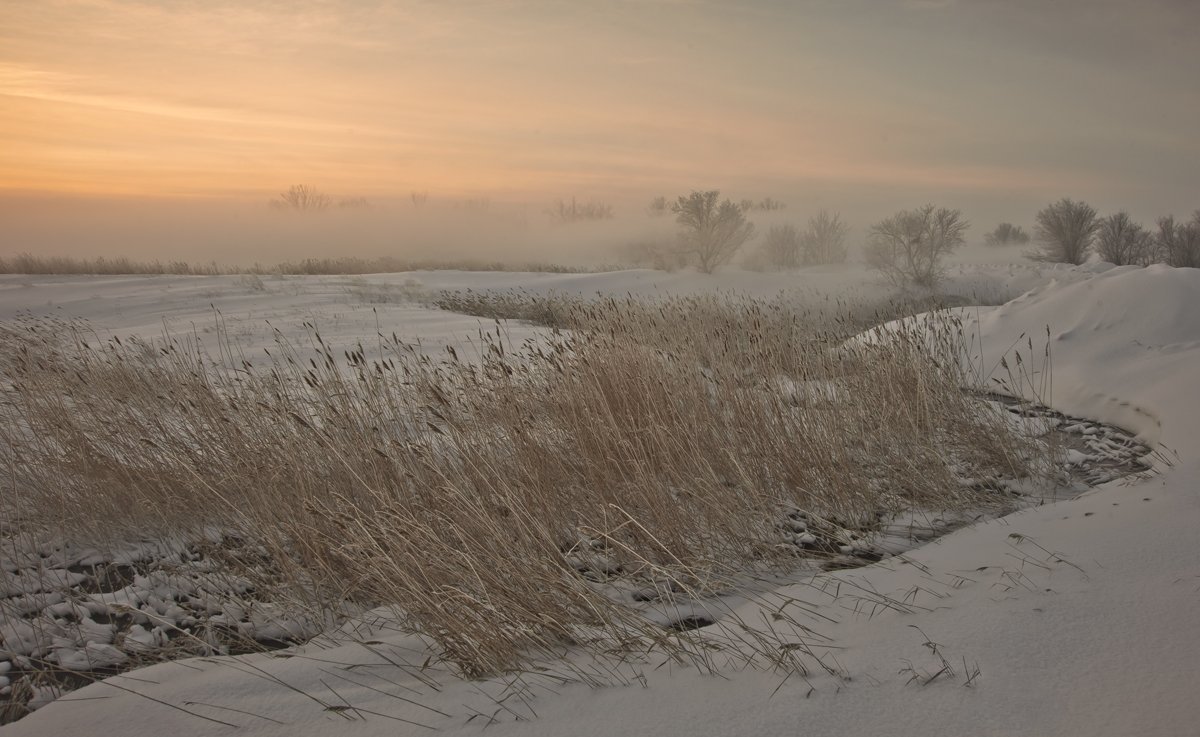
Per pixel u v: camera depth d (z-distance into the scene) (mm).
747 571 4359
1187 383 7102
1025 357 9164
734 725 2551
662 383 5762
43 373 7086
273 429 5641
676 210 39062
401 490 4742
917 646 3006
